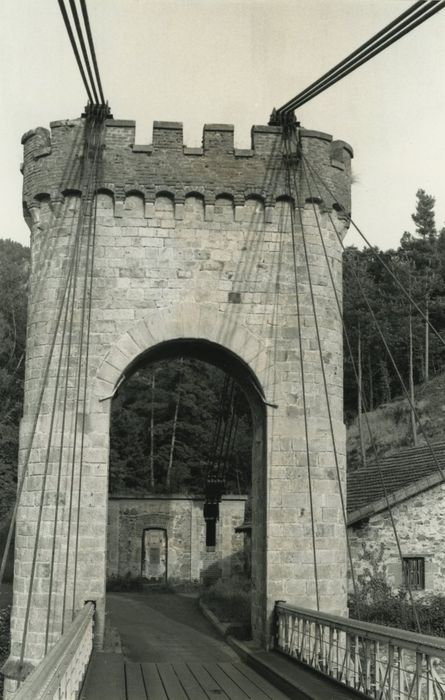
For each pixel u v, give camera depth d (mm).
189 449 63500
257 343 18500
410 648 9539
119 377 18125
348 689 11789
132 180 18719
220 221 18859
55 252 18656
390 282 72688
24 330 70375
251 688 13750
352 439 63000
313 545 17812
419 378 70438
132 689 13195
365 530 24281
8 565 49125
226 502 46750
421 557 24297
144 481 62812
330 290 19094
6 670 17297
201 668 16062
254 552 19297
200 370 66188
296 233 18953
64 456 17688
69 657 9469
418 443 55625
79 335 18172
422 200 82062
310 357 18578
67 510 17484
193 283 18578
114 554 45938
